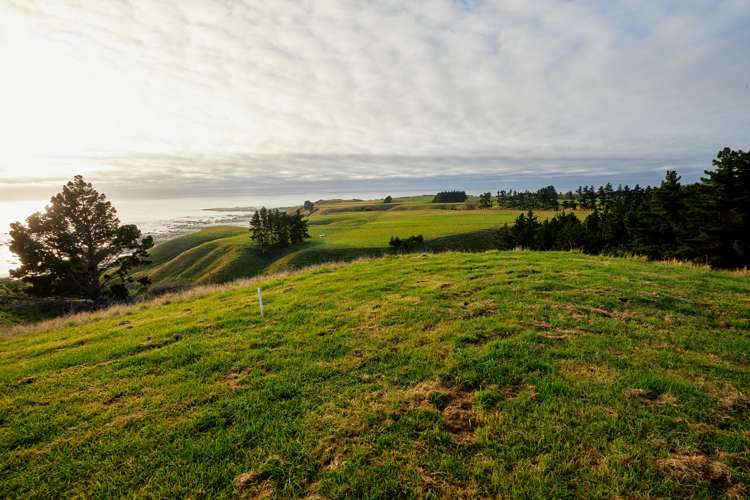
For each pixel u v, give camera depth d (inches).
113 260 1467.8
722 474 155.2
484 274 503.5
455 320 333.7
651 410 198.7
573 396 211.6
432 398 215.5
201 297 601.9
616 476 155.5
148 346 327.9
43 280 1244.5
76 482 169.5
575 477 156.2
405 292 438.3
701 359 253.3
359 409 208.2
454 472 161.5
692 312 345.7
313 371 256.4
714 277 487.2
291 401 221.0
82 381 265.0
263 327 354.6
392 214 6220.5
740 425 185.5
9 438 201.0
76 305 1429.6
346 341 304.0
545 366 244.7
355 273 590.6
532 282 443.8
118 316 518.6
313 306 410.3
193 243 4544.8
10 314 1348.4
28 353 346.0
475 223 3789.4
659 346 275.1
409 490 154.2
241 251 3380.9
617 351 266.4
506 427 187.5
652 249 1617.9
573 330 302.5
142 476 170.2
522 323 319.9
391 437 184.1
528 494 148.9
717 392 215.2
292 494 155.2
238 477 165.8
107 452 187.0
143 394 241.4
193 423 204.8
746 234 1104.2
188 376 262.8
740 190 1107.9
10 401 239.8
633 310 349.7
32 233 1234.0
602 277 463.8
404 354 272.5
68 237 1263.5
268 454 179.3
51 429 208.7
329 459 174.7
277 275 729.0
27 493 164.2
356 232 3821.4
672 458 163.9
